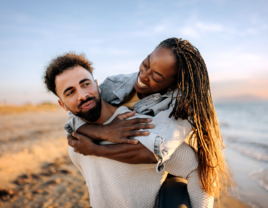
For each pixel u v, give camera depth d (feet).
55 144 27.76
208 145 3.90
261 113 136.77
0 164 18.34
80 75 4.07
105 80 5.23
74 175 17.02
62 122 58.90
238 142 36.04
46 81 4.39
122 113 4.34
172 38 3.86
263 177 18.29
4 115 73.97
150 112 4.43
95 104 4.15
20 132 37.47
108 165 4.19
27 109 107.34
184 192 4.11
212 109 3.99
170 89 4.23
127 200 4.09
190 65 3.61
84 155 4.29
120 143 3.89
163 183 4.38
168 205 3.85
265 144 33.53
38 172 17.49
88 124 4.40
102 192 4.28
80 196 13.70
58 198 13.46
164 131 3.73
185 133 3.85
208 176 3.90
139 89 4.25
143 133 3.74
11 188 14.40
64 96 4.15
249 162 23.20
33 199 13.23
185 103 3.67
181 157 3.93
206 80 3.82
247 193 15.29
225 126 64.18
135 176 4.13
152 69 3.82
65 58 4.19
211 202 3.94
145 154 3.65
